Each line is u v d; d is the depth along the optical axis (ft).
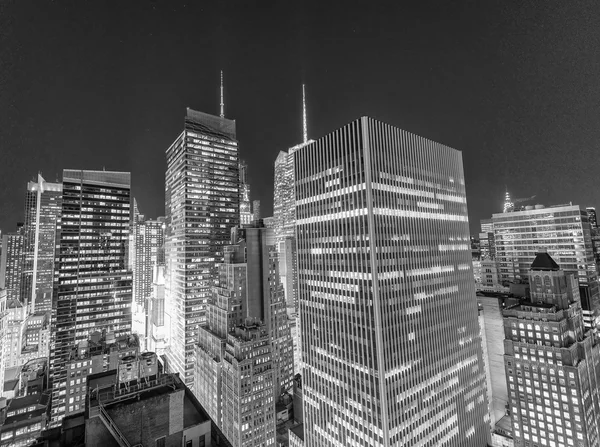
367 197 399.65
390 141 439.63
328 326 447.83
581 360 442.09
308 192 492.95
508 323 481.87
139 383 171.42
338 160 442.91
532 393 452.76
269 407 503.61
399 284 412.98
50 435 183.73
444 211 514.27
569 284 482.28
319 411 458.09
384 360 377.09
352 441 403.75
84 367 540.93
